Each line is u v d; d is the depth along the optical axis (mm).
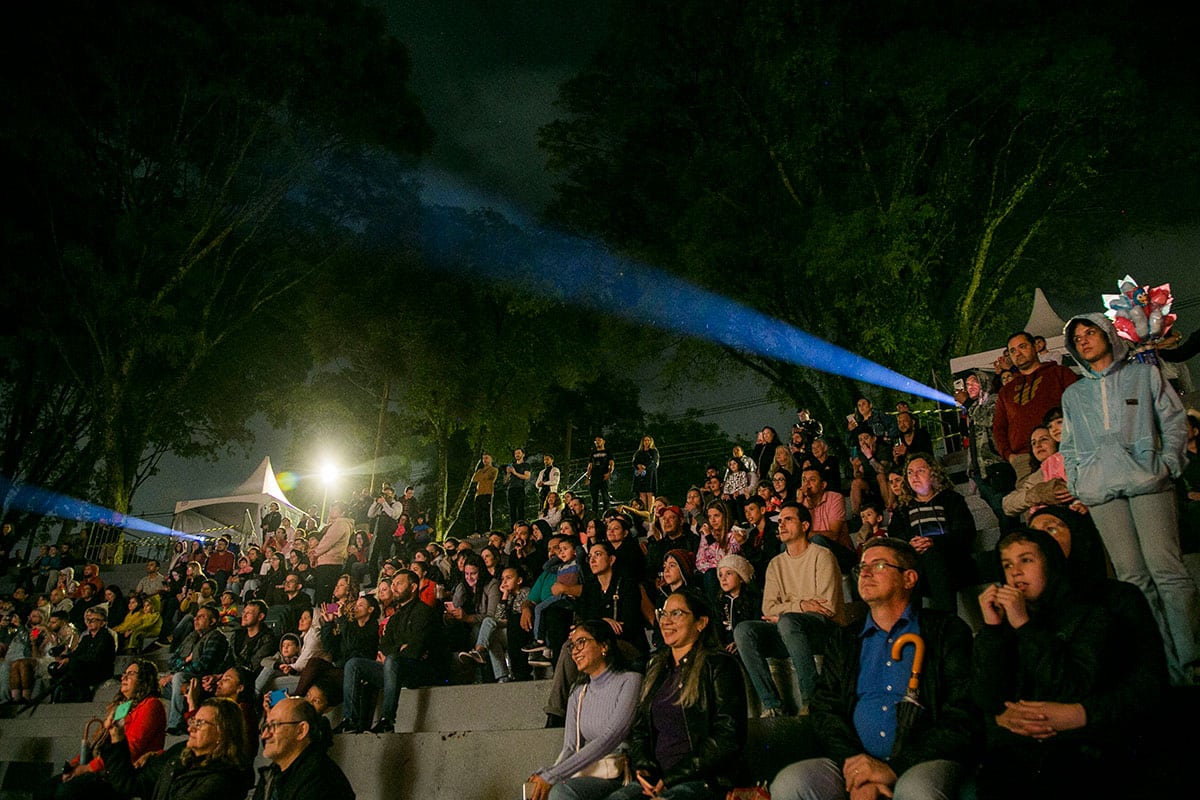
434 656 9047
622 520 8773
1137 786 4078
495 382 28031
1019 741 4148
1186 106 19797
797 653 6215
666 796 4934
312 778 6121
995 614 4320
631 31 23375
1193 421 6879
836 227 19266
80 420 30938
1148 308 6594
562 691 7465
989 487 8891
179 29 24875
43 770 10742
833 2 20750
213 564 19203
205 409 33594
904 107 21469
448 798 7254
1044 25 19344
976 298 23641
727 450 35719
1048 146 21516
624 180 25609
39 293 27062
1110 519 5219
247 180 28375
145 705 8148
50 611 16031
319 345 28297
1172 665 4914
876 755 4469
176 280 26906
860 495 11422
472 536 21094
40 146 25234
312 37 26328
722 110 22953
